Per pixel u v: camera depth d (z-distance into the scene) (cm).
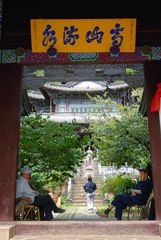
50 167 1037
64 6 608
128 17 605
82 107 3441
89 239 487
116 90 3131
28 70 795
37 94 3369
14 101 587
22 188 656
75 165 1161
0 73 599
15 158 561
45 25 557
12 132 573
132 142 1274
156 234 519
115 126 1308
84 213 1362
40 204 670
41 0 606
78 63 606
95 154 2730
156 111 573
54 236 512
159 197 542
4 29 590
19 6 603
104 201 1816
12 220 536
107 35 564
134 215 1084
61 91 3391
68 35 564
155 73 595
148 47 604
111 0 610
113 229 525
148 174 732
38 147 978
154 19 600
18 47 605
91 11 608
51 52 567
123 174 1781
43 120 1055
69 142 1001
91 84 3375
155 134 570
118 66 775
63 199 1941
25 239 488
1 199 543
